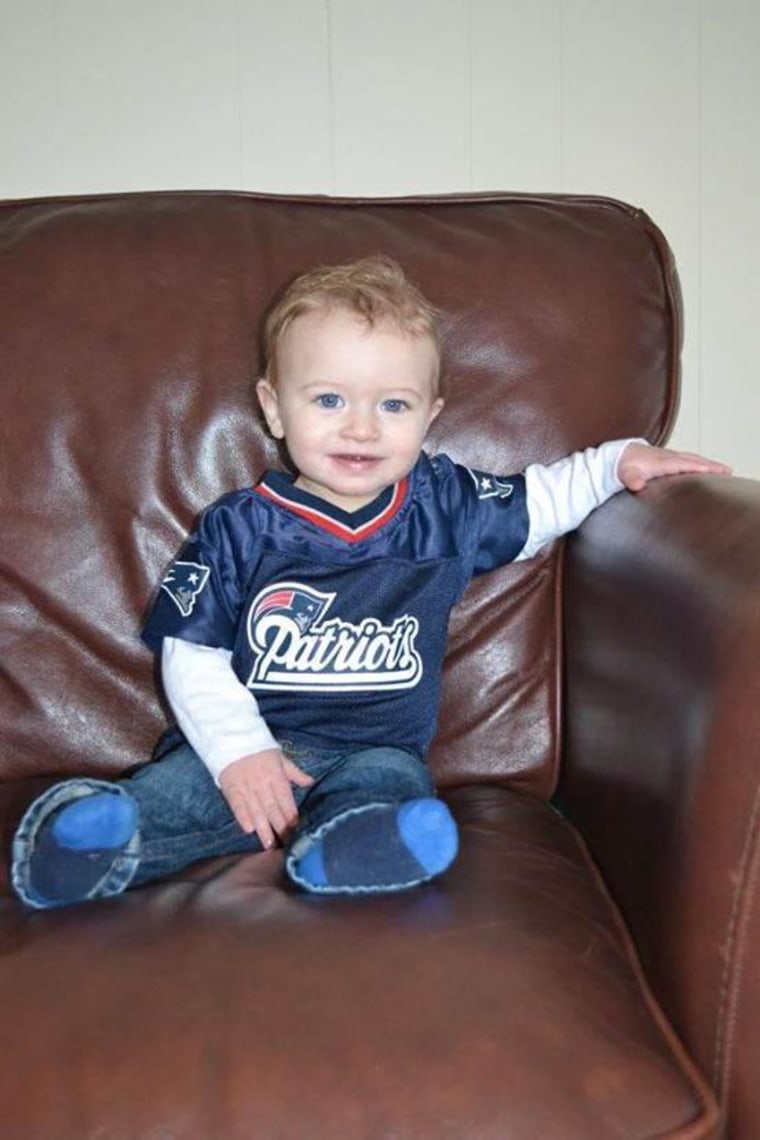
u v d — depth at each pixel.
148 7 1.73
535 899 0.88
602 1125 0.68
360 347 1.10
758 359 1.87
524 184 1.80
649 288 1.25
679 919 0.78
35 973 0.77
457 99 1.77
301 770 1.09
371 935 0.80
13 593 1.18
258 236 1.24
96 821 0.87
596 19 1.78
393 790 0.99
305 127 1.76
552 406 1.21
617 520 1.11
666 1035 0.78
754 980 0.73
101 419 1.18
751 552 0.84
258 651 1.12
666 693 0.88
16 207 1.27
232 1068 0.69
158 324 1.20
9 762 1.17
